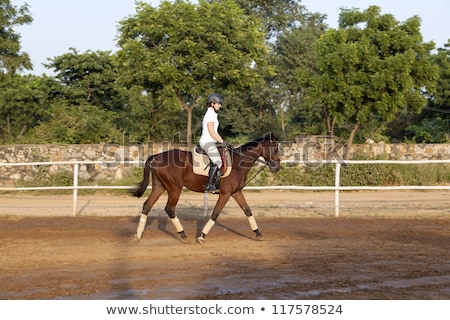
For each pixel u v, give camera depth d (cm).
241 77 2019
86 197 1777
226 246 1010
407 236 1121
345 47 2034
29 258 915
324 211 1445
